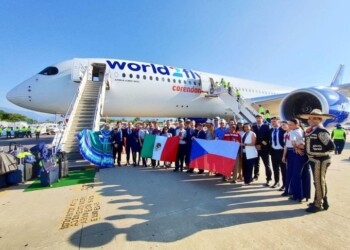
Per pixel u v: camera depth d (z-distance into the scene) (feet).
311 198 14.16
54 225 10.45
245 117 46.80
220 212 11.82
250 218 11.00
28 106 39.37
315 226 10.02
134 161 25.99
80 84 35.40
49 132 109.29
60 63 39.91
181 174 21.48
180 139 22.99
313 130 12.11
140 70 42.01
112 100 39.60
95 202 13.51
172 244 8.59
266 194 15.07
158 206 12.78
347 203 12.83
